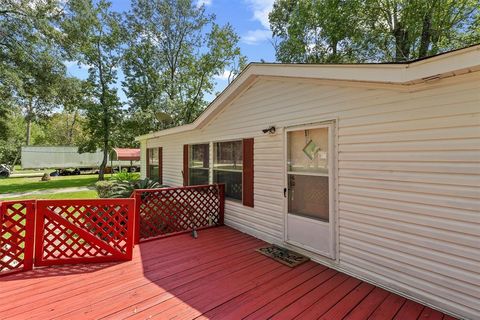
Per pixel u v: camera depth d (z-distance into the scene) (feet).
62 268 10.53
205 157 20.15
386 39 32.86
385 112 8.91
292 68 11.55
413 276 8.23
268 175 13.94
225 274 10.07
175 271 10.32
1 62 36.86
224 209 17.69
